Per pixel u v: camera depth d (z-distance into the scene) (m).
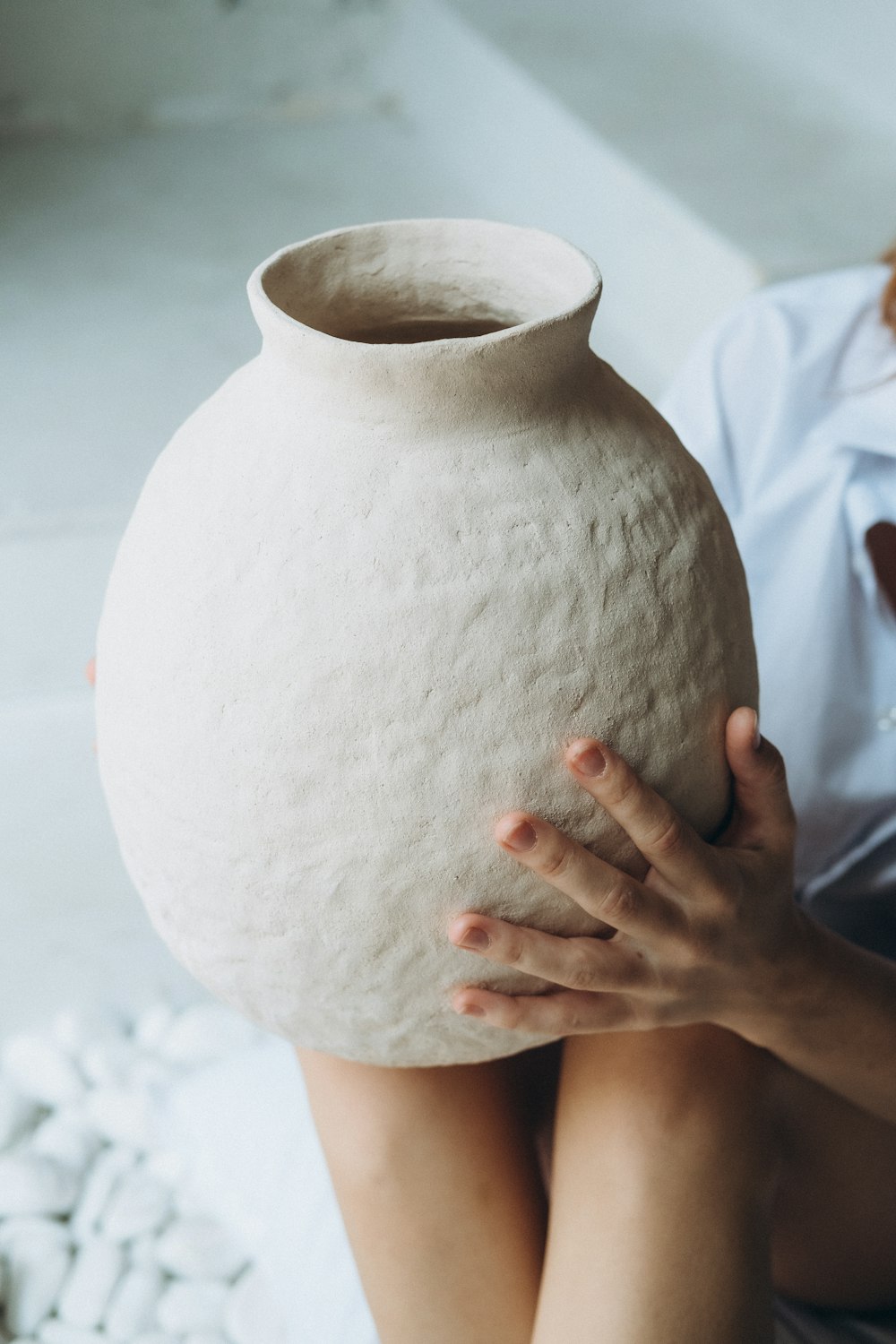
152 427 1.72
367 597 0.53
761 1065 0.79
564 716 0.55
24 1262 1.22
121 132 2.61
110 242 2.20
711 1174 0.75
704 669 0.59
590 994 0.62
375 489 0.54
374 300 0.67
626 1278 0.73
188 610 0.56
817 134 2.08
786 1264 0.90
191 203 2.33
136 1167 1.33
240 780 0.55
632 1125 0.75
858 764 0.99
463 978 0.59
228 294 2.05
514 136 2.28
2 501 1.54
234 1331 1.16
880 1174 0.83
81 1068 1.44
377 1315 0.81
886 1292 0.91
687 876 0.59
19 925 1.51
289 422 0.56
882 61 2.12
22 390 1.80
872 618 1.00
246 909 0.58
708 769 0.61
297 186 2.40
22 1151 1.32
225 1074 1.29
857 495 0.98
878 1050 0.75
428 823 0.54
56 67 2.52
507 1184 0.82
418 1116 0.81
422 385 0.54
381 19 2.66
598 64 2.31
